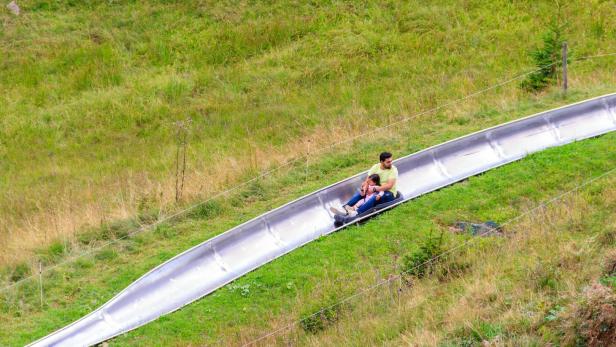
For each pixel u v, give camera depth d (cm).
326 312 4866
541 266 4691
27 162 8256
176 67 9956
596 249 4869
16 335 5122
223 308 5256
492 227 5641
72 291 5566
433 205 6025
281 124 8281
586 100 6962
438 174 6450
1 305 5428
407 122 7600
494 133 6681
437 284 4988
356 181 6278
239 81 9494
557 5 10125
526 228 5416
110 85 9675
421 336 4247
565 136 6825
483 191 6162
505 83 8294
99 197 6850
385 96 8562
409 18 10275
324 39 10088
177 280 5531
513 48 9400
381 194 5962
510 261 4969
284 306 5134
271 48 10050
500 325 4178
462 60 9300
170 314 5253
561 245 5006
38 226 6353
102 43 10388
